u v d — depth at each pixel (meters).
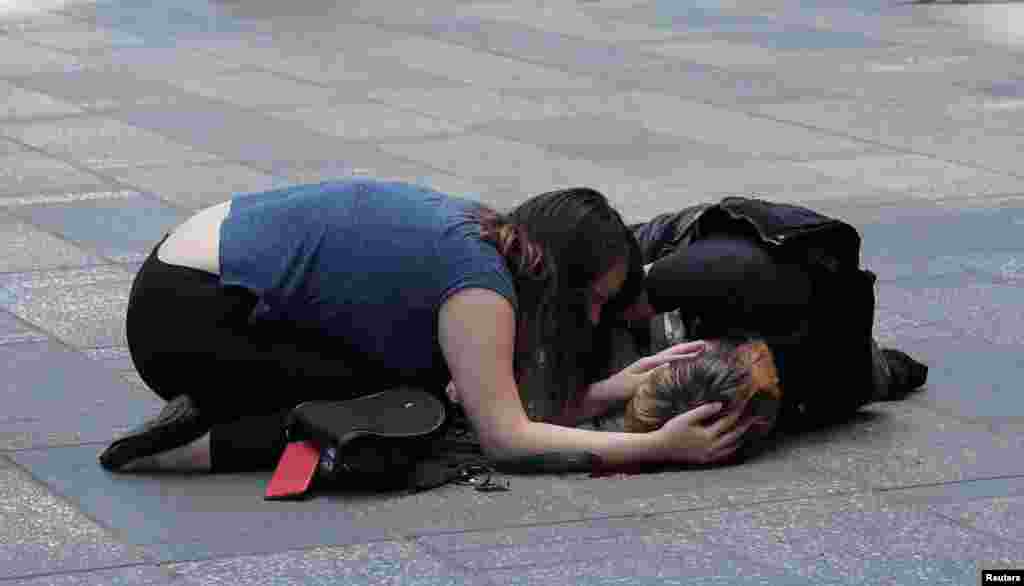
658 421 7.50
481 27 22.31
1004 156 14.77
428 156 14.62
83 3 24.28
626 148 15.02
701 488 7.32
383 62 19.52
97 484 7.32
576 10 24.06
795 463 7.65
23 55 19.78
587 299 7.55
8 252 11.35
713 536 6.79
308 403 7.28
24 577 6.36
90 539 6.73
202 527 6.85
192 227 7.57
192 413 7.41
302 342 7.41
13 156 14.47
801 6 24.58
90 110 16.55
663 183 13.67
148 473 7.48
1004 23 23.16
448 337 7.25
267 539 6.73
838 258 7.87
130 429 8.00
